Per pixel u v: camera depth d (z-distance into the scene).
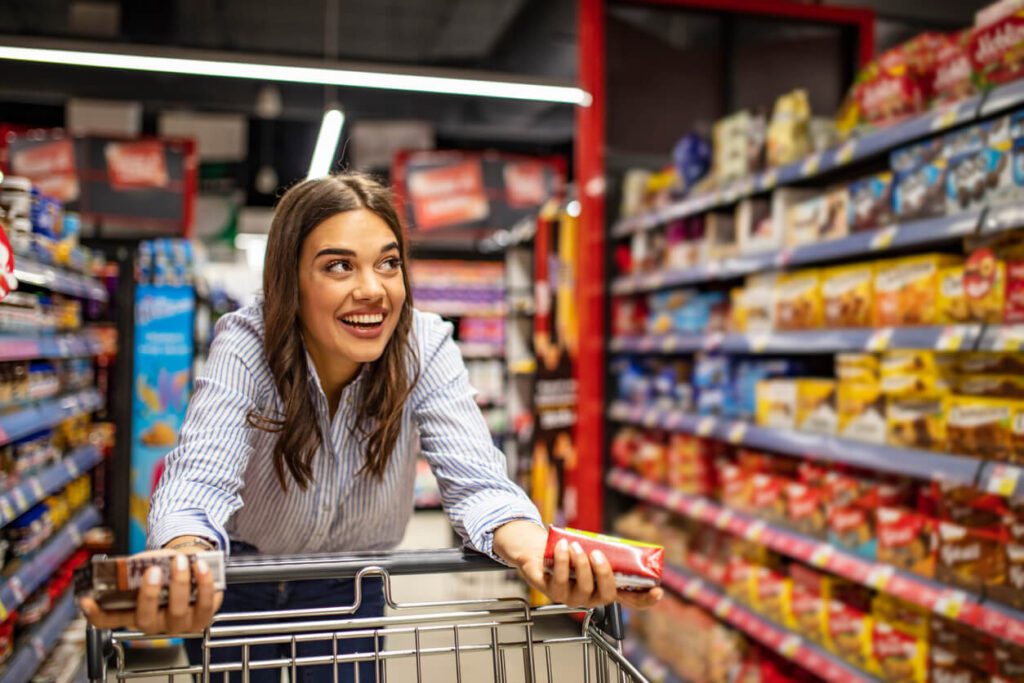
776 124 3.19
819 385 2.81
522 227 6.05
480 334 8.29
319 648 1.77
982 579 2.10
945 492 2.27
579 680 3.04
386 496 1.65
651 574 1.08
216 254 16.20
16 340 2.52
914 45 2.58
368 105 11.30
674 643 3.75
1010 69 2.11
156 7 8.51
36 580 2.61
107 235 9.13
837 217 2.75
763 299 3.18
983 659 2.13
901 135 2.37
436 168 8.08
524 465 5.48
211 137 10.84
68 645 3.08
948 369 2.30
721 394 3.48
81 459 3.48
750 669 3.15
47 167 7.29
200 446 1.33
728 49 4.34
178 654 3.96
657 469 3.99
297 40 9.55
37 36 4.61
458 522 1.40
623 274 4.44
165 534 1.13
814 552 2.75
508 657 3.23
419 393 1.59
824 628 2.74
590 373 4.27
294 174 12.84
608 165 4.33
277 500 1.59
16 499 2.48
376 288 1.36
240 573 1.18
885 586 2.37
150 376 4.02
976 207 2.13
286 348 1.42
